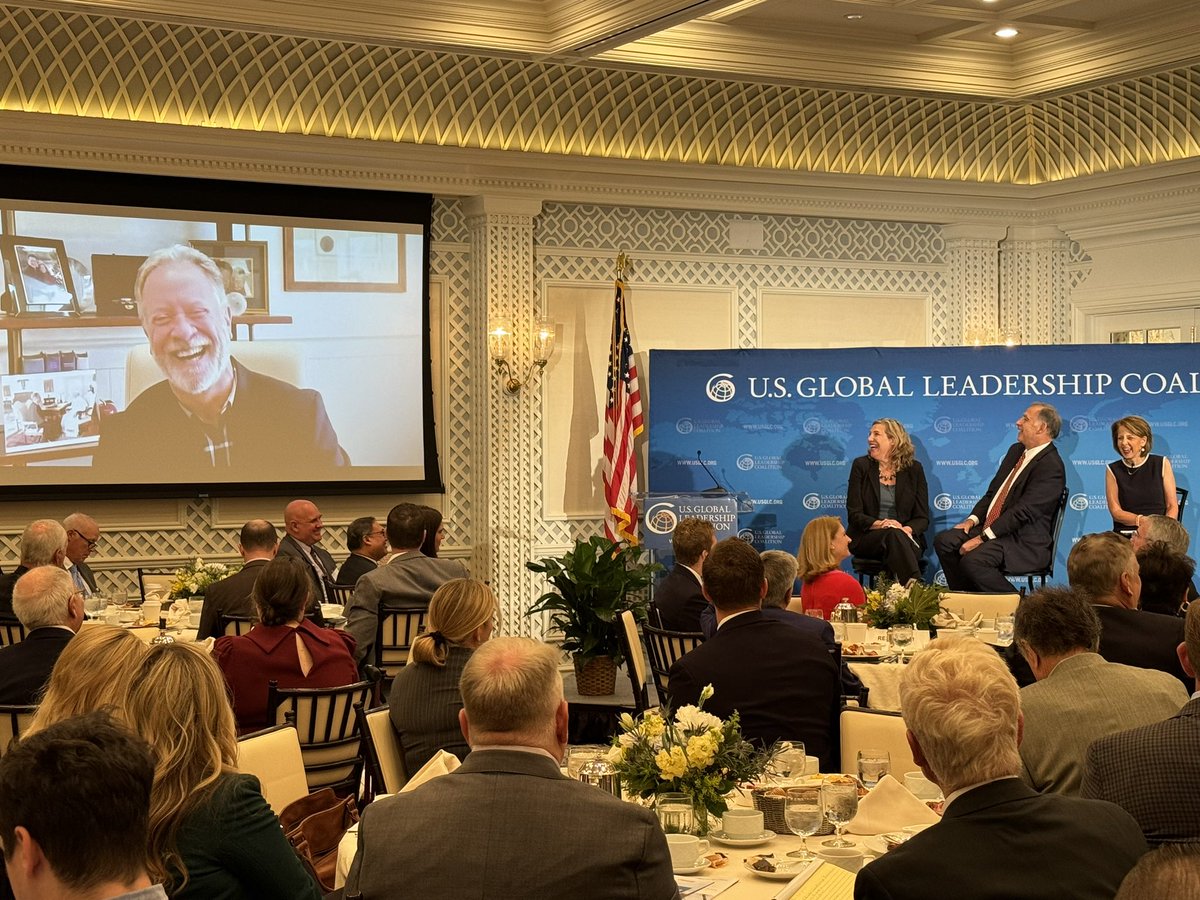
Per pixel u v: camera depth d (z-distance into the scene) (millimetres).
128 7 7891
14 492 8492
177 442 8906
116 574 8797
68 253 8594
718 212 10469
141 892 1598
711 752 2932
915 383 9820
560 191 9805
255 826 2256
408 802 2238
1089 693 3002
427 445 9602
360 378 9391
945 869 2033
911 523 9664
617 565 7914
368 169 9227
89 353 8672
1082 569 4137
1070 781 2957
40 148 8359
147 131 8539
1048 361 9750
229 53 8750
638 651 6598
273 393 9156
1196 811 2436
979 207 10930
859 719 3713
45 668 4387
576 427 10070
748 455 9828
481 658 2314
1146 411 9656
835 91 10445
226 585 6098
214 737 2299
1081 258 10898
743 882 2715
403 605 6445
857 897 2074
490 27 8805
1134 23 9258
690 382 9844
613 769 3053
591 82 9773
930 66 9922
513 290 9680
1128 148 10430
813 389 9836
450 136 9523
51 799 1549
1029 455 9656
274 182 9023
